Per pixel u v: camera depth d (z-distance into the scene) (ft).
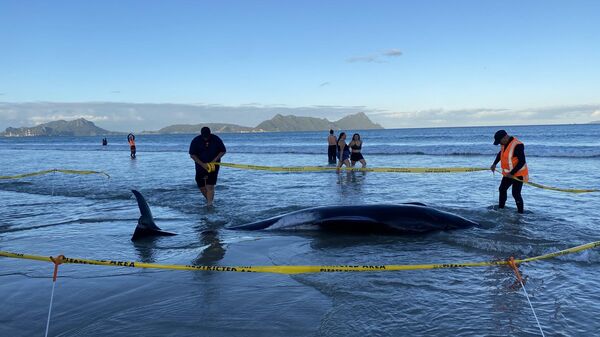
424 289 15.29
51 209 33.42
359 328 12.44
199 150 33.19
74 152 144.25
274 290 15.58
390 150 106.11
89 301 14.90
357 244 21.90
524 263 17.83
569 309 13.32
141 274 17.61
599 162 64.23
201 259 19.62
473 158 79.97
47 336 12.48
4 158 109.40
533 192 37.19
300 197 36.88
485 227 24.64
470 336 11.82
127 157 107.04
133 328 12.78
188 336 12.18
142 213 23.72
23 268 18.62
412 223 23.93
